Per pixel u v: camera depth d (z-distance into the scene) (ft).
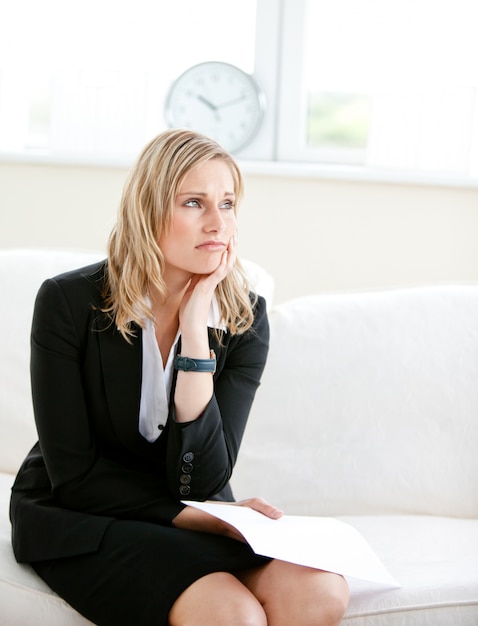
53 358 5.60
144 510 5.60
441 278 10.89
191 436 5.58
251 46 11.25
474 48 10.53
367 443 7.09
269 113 11.40
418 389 7.18
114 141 11.05
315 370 7.27
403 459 7.05
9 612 5.34
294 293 11.11
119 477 5.66
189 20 11.07
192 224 5.57
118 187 11.08
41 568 5.50
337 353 7.32
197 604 4.98
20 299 7.78
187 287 5.90
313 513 7.03
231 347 6.10
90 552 5.34
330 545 5.49
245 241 11.07
